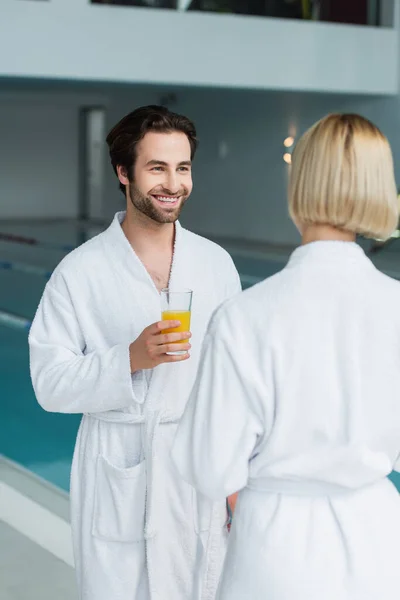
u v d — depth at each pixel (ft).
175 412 6.37
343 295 4.43
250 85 37.42
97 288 6.52
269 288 4.50
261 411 4.39
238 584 4.49
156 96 55.98
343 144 4.32
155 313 6.53
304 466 4.39
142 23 34.40
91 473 6.40
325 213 4.39
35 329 6.57
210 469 4.42
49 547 10.14
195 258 6.73
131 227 6.70
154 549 6.28
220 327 4.46
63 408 6.22
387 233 4.49
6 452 14.88
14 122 66.49
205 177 52.95
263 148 47.98
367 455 4.37
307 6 38.55
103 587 6.35
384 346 4.41
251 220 49.29
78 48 33.22
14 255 41.42
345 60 39.83
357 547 4.36
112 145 6.42
